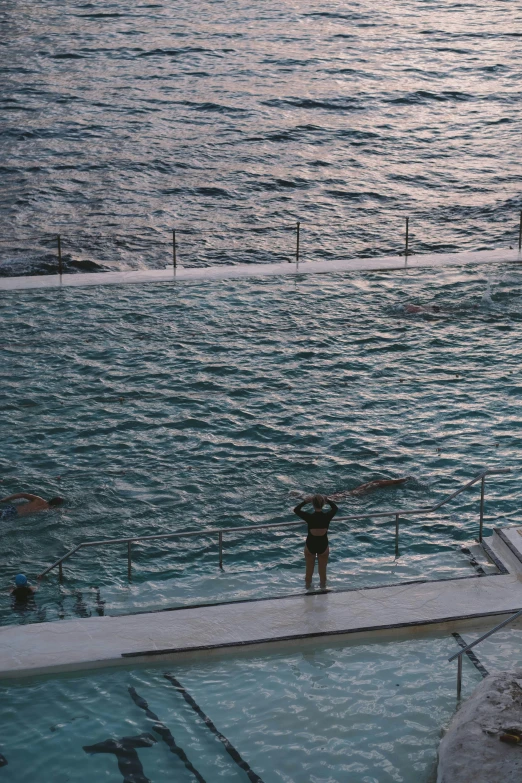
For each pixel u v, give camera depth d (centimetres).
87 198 3488
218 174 3794
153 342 2123
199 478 1580
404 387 1916
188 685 1041
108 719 981
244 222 3247
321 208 3409
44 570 1309
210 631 1123
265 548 1380
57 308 2312
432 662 1080
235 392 1895
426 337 2152
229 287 2464
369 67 5694
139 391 1892
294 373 1978
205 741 948
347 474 1595
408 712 994
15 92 5009
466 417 1791
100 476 1584
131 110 4716
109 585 1281
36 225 3177
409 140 4328
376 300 2377
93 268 2755
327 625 1132
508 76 5528
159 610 1173
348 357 2053
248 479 1580
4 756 923
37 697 1017
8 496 1495
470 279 2508
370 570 1304
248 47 6178
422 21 7144
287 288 2461
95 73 5456
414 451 1669
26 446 1680
